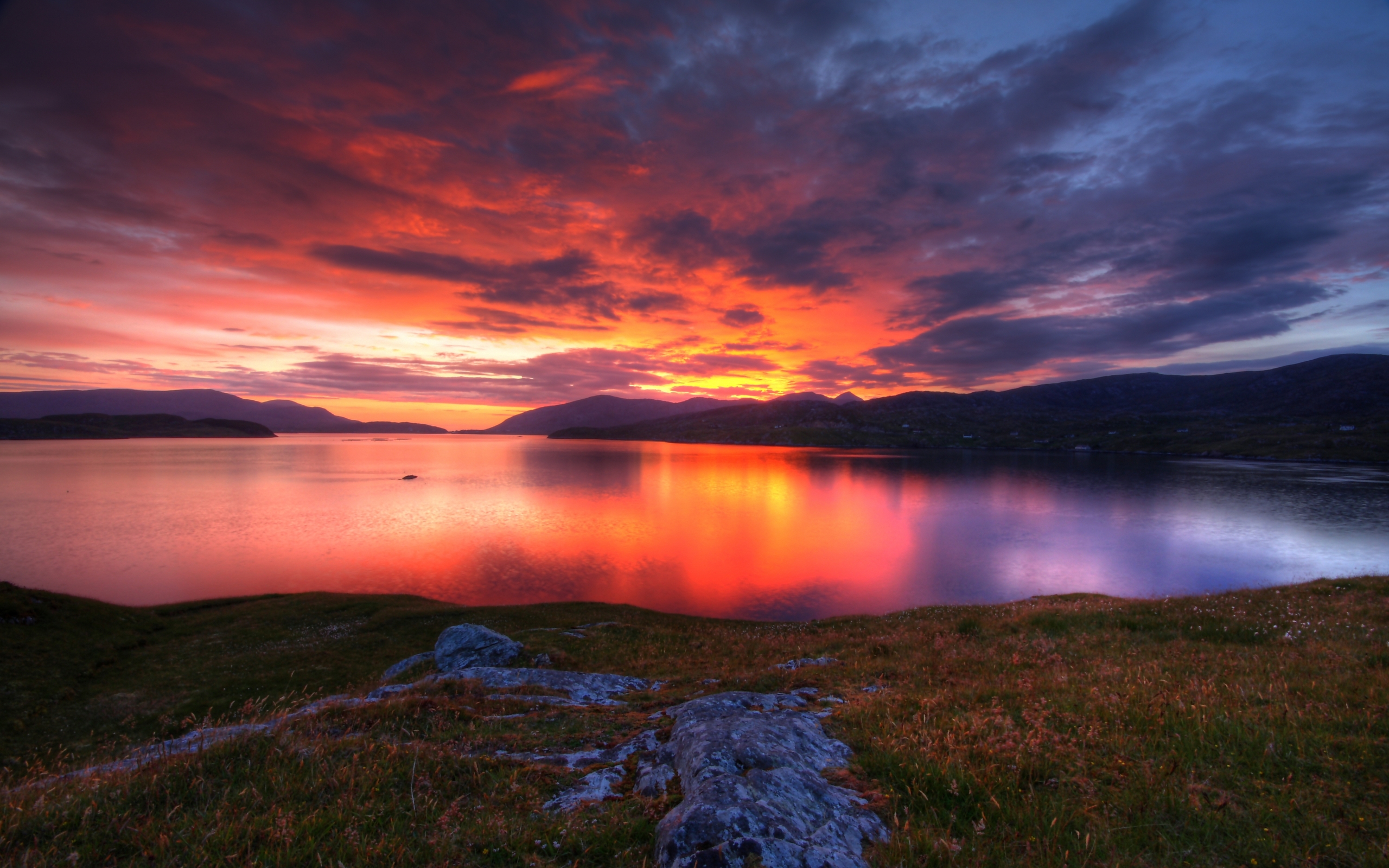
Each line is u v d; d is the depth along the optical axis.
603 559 87.12
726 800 5.58
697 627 41.12
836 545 98.12
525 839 5.61
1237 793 6.14
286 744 7.98
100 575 76.62
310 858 5.29
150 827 5.76
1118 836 5.46
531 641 30.45
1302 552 88.44
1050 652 16.06
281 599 52.94
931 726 8.56
